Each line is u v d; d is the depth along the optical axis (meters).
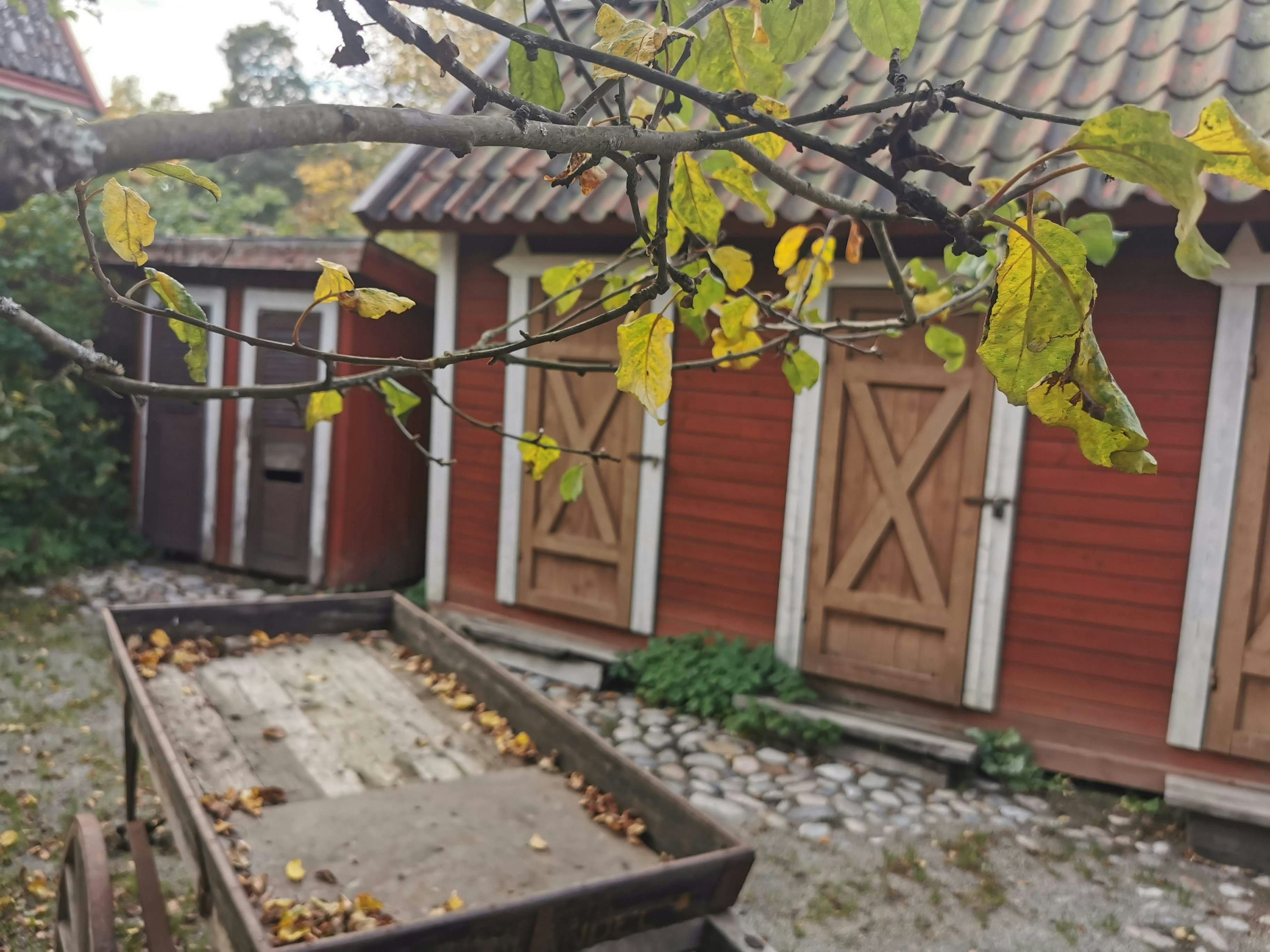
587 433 7.01
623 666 6.74
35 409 8.52
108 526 9.73
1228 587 5.10
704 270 1.77
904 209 0.83
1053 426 0.74
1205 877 4.64
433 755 3.66
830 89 6.32
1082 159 0.65
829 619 6.15
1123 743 5.39
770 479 6.35
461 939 2.10
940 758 5.50
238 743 3.66
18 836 4.46
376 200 7.16
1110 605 5.39
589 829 3.12
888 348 5.88
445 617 7.54
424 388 9.08
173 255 9.18
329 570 8.80
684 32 0.85
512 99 0.75
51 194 0.41
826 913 4.20
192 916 3.93
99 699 6.21
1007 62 5.98
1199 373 5.12
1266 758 5.03
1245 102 5.00
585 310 1.07
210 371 9.34
